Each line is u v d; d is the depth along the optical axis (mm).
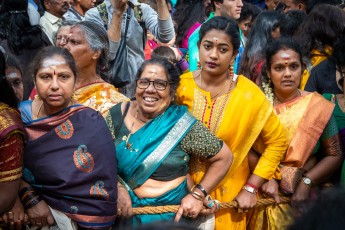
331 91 3988
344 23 4320
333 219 1345
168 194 3076
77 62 3496
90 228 2914
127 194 3088
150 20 4656
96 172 2908
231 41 3273
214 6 5527
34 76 2947
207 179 3152
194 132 3125
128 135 3135
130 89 4484
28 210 2926
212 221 3266
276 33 4512
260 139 3445
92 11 4543
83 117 2957
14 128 2807
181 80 3398
